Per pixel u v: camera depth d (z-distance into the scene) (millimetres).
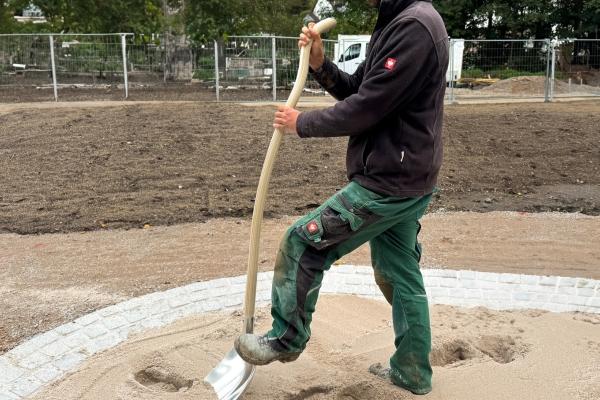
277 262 2865
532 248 6023
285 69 16938
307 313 2859
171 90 17828
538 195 8359
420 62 2609
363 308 4371
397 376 3217
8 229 6699
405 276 3072
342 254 2898
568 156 10273
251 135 10469
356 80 3193
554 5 30812
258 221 2900
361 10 26438
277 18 28125
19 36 17406
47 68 17703
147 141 10023
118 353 3762
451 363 3703
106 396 3277
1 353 3846
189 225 6848
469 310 4332
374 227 2824
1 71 17594
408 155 2725
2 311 4516
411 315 3072
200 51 17609
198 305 4492
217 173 8820
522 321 4137
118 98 16188
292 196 8039
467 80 19469
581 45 19219
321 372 3408
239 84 17031
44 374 3557
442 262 5559
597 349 3711
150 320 4250
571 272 5340
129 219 7023
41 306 4609
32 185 8289
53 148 9727
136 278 5199
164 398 3215
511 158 10148
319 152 9867
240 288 4797
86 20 23281
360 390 3252
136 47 18031
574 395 3215
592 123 12352
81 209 7398
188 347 3732
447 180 8969
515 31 31812
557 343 3779
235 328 3984
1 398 3307
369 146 2777
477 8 31703
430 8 2713
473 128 11883
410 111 2721
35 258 5770
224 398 2979
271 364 3490
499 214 7422
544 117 12945
